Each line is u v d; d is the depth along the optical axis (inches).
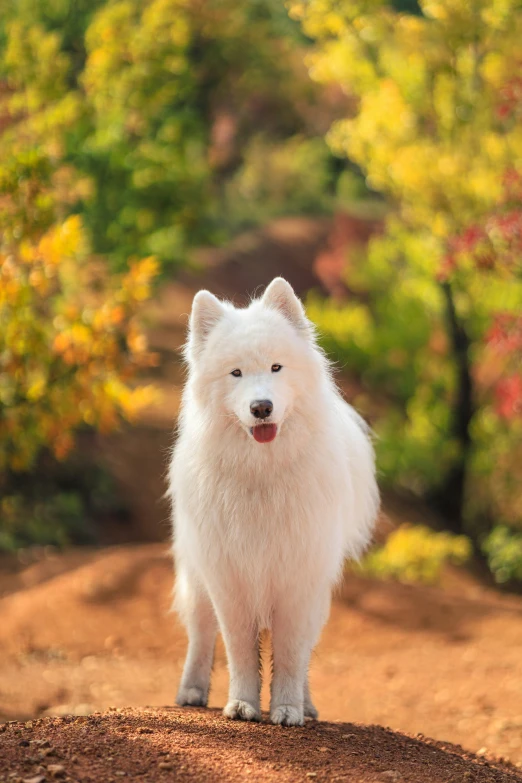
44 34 816.9
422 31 747.4
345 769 186.5
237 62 1582.2
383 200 1688.0
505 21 709.3
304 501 211.9
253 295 252.1
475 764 225.3
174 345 1075.9
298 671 224.4
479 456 891.4
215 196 1443.2
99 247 838.5
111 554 547.8
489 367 872.3
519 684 376.8
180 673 393.4
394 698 368.5
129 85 836.6
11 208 421.7
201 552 218.2
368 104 778.8
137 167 859.4
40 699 341.4
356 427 265.7
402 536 703.7
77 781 160.4
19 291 411.2
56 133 697.6
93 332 434.0
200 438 216.5
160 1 826.2
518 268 573.6
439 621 480.7
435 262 794.2
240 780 170.1
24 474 761.6
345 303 1176.8
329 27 779.4
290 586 216.1
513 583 786.2
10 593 524.7
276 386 205.6
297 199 1622.8
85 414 440.5
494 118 728.3
